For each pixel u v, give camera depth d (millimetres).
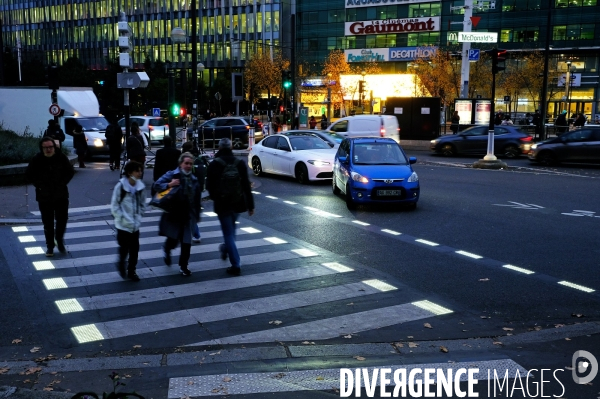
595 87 61875
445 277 8297
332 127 26969
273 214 13117
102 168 21625
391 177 13422
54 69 21125
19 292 7605
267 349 5812
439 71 55562
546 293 7609
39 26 107312
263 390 4906
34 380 5133
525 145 27109
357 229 11523
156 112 45219
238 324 6512
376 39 74938
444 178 19641
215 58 91125
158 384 5031
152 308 7008
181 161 8109
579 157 22984
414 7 71938
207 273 8422
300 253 9586
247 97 71000
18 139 21734
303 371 5305
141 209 8055
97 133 26609
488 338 6152
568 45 63500
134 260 8055
